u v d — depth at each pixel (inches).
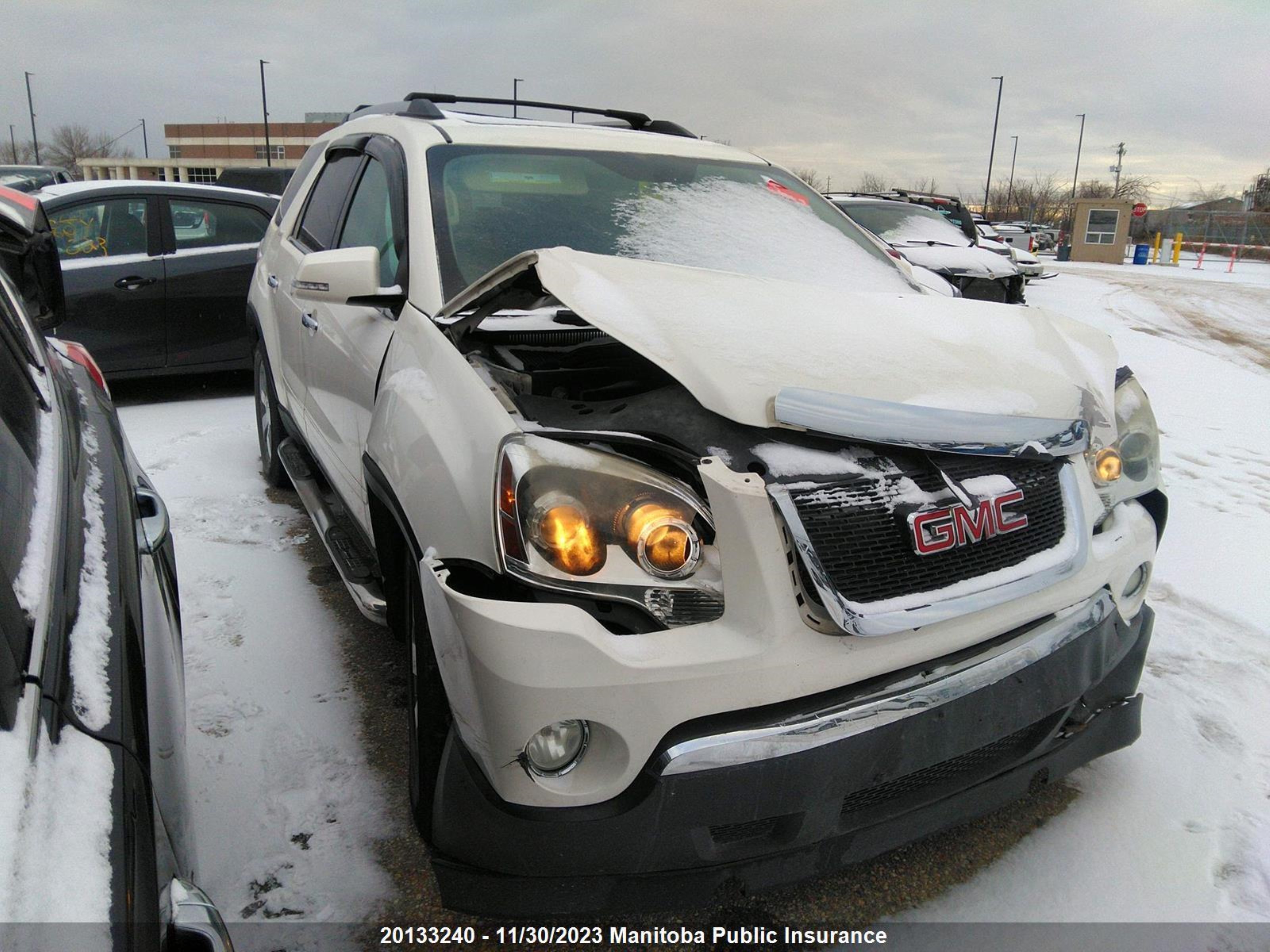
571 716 65.4
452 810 70.6
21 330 77.2
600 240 113.7
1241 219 1632.6
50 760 39.1
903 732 70.9
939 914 83.7
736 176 136.2
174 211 249.3
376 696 113.6
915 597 71.7
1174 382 336.5
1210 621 140.9
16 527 48.8
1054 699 79.4
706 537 72.4
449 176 115.6
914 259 393.7
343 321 117.5
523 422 77.0
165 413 246.5
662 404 79.2
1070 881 87.8
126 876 37.8
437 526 76.0
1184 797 100.0
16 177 755.4
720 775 66.6
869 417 73.7
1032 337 97.4
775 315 89.0
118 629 51.5
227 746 103.2
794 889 86.2
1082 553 81.5
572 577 69.1
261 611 134.3
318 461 135.8
